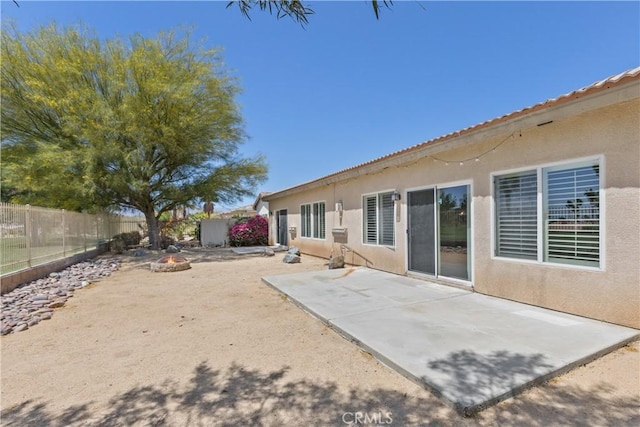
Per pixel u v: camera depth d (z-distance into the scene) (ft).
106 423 8.16
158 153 47.88
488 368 10.04
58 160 38.86
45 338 14.42
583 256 14.73
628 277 13.12
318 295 20.49
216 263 39.14
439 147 21.59
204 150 49.70
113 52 44.60
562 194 15.48
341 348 12.80
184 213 85.87
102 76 43.96
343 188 35.68
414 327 14.11
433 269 23.61
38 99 39.37
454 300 18.39
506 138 17.95
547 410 8.19
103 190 44.57
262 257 45.11
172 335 14.67
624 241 13.23
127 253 49.80
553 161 15.61
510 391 8.77
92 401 9.23
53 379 10.60
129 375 10.80
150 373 10.93
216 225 65.00
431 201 23.58
